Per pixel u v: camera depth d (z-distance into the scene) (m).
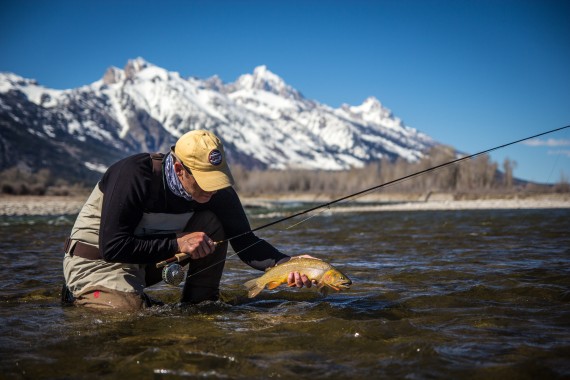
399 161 136.00
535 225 15.55
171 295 4.89
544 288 4.74
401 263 6.84
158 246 3.88
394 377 2.58
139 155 3.94
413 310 4.05
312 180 160.75
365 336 3.27
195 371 2.68
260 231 15.66
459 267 6.27
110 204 3.83
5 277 5.91
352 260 7.32
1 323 3.66
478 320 3.68
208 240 3.99
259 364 2.77
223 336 3.31
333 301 4.48
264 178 162.50
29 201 51.38
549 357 2.83
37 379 2.63
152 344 3.16
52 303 4.40
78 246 4.14
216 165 3.74
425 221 19.55
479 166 88.81
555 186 59.75
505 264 6.46
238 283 5.44
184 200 3.97
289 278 3.88
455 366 2.71
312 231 14.54
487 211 29.69
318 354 2.95
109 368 2.76
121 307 4.01
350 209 37.09
